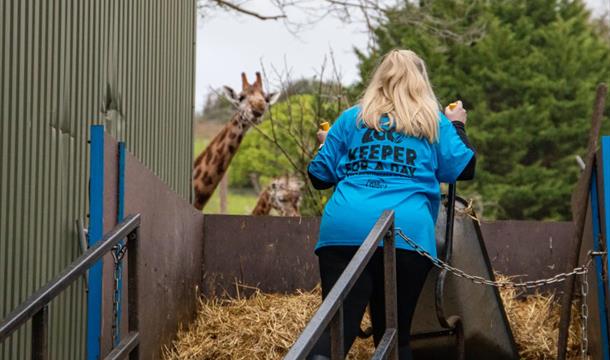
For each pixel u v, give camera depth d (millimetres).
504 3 31031
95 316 5531
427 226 5230
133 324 5230
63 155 6719
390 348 4742
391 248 4895
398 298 5285
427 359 6930
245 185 32375
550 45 30172
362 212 5164
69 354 6707
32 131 6121
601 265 6172
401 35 27062
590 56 30750
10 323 4336
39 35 6223
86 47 7094
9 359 5840
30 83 6082
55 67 6512
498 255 9180
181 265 8047
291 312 8180
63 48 6652
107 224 5582
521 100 29469
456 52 29000
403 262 5176
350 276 4270
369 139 5336
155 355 6895
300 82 15703
